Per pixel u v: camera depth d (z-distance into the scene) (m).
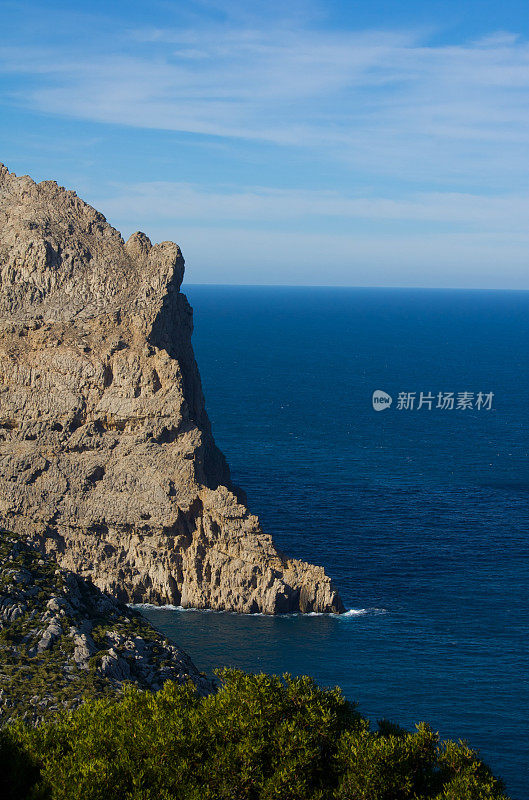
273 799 44.88
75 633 72.62
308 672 101.94
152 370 130.25
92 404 130.62
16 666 67.06
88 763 44.75
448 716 92.56
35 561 85.12
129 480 128.00
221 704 49.88
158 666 73.19
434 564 136.25
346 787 45.97
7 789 45.56
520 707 94.81
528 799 79.00
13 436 131.25
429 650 108.00
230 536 125.50
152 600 126.19
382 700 95.56
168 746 46.31
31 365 132.12
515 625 115.25
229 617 120.06
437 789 48.06
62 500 128.88
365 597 124.25
